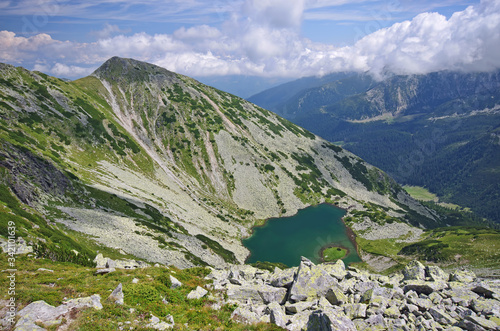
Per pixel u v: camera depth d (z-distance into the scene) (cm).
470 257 10469
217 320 2220
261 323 2133
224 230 12950
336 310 2195
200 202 14662
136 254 7075
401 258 11888
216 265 8956
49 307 1959
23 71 14825
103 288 2527
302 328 2095
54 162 9244
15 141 8962
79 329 1797
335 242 13538
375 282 2664
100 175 11419
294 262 11625
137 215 9650
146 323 2005
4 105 11638
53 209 7350
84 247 5931
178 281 2805
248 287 2758
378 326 2030
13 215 5100
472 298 2198
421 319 2039
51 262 3656
